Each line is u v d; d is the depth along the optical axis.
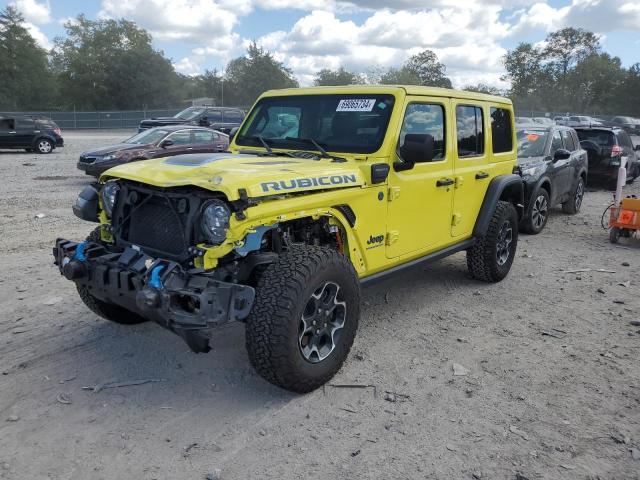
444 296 6.11
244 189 3.43
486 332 5.12
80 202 4.48
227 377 4.16
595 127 14.41
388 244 4.68
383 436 3.46
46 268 6.71
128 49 69.44
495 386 4.11
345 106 4.80
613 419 3.68
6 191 12.66
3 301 5.58
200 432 3.47
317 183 3.89
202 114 24.31
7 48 67.62
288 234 4.07
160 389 3.97
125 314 4.93
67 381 4.05
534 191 9.08
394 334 5.04
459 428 3.56
